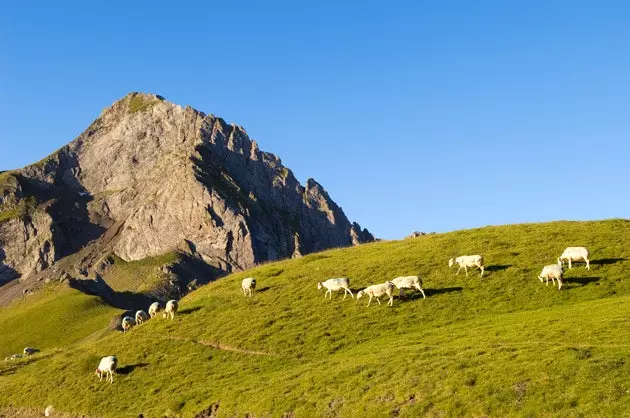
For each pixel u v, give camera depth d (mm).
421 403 32500
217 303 64625
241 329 55250
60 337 157125
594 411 27844
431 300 52219
